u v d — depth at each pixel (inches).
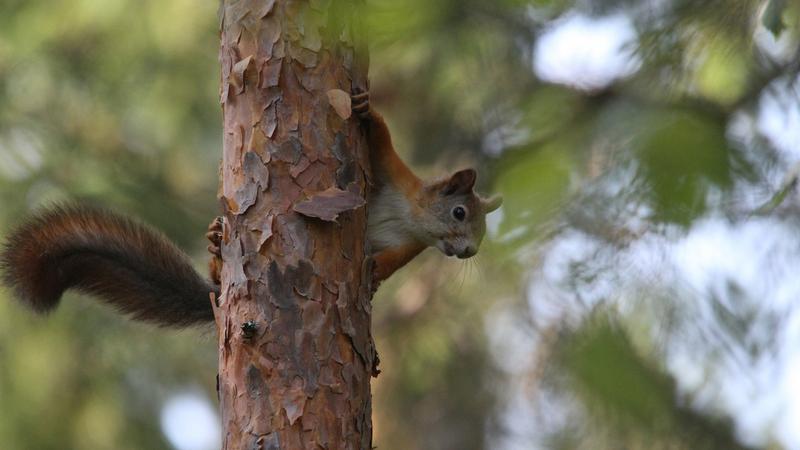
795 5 301.0
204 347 606.2
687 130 170.6
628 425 177.2
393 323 590.2
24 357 558.3
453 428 606.2
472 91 452.1
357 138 285.7
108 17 561.0
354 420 269.4
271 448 262.1
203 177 593.6
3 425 548.4
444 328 584.4
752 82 346.9
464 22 256.1
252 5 279.1
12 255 352.5
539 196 213.3
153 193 568.7
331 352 268.4
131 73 581.0
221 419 271.9
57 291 361.7
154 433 582.6
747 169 172.6
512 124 278.1
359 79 287.6
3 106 579.5
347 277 275.3
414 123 542.9
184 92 585.3
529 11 214.5
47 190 548.1
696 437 315.9
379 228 398.6
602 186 206.4
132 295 379.9
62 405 562.6
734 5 298.8
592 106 277.3
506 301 535.8
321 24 280.1
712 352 280.7
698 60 301.6
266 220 271.7
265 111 276.2
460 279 565.0
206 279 384.5
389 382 598.2
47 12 564.1
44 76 582.6
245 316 269.0
